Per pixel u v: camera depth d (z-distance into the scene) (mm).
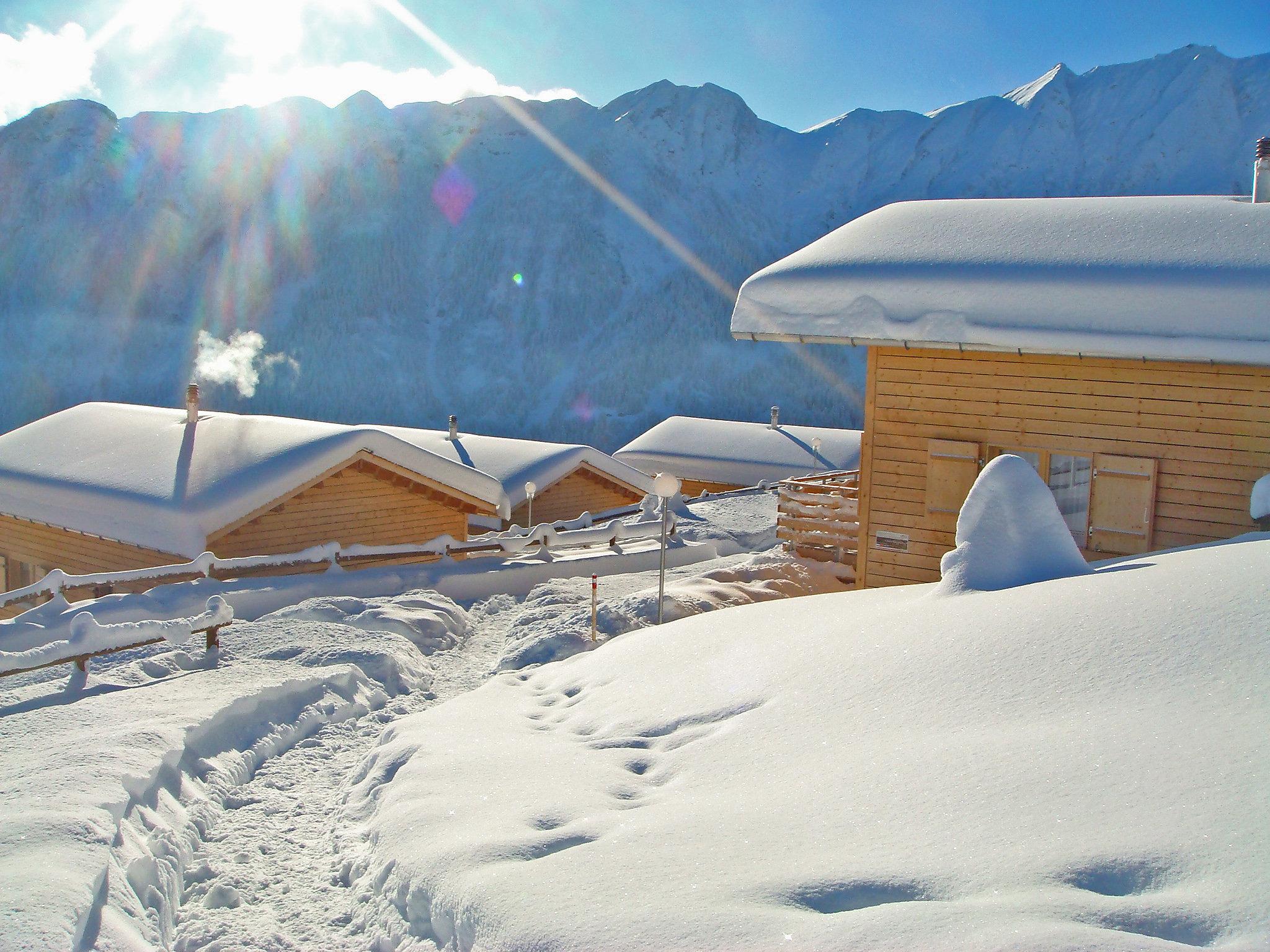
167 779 6547
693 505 29266
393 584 15039
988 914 3416
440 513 21078
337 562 15117
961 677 6000
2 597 11953
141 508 16094
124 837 5316
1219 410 11500
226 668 9453
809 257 13828
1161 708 4918
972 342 11938
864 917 3568
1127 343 11062
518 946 3914
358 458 18141
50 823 5070
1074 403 12383
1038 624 6434
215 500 15844
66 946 3973
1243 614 5660
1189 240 11875
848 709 6051
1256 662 5098
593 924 3893
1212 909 3260
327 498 18578
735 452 39750
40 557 19594
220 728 7660
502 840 4938
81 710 7660
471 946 4215
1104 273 11555
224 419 20234
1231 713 4656
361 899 5285
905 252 13172
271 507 16641
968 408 13148
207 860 5875
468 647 12562
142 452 18375
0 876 4449
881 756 5203
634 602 12500
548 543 18234
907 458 13656
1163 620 5906
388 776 6762
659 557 18797
